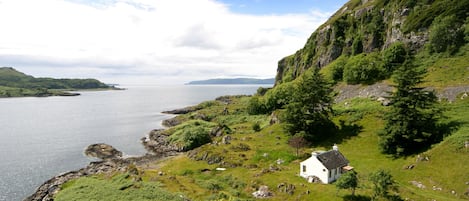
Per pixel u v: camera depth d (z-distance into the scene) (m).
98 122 170.25
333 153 64.19
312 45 164.12
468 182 49.66
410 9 119.19
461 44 98.81
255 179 63.72
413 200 47.59
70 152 102.81
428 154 59.78
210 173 71.75
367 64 110.56
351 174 51.22
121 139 124.12
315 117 86.44
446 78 87.31
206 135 105.94
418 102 67.19
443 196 49.03
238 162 75.94
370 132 79.19
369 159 68.00
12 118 183.62
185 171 74.06
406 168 59.88
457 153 56.03
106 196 52.53
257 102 147.88
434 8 111.38
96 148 104.19
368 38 131.62
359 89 105.94
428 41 106.62
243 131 111.12
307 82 88.56
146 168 81.31
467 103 72.31
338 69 123.75
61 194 56.69
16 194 68.00
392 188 51.75
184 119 159.75
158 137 120.69
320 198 51.72
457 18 102.19
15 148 108.19
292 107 87.62
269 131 97.19
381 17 133.00
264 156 78.00
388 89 95.00
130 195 52.47
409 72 69.12
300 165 66.00
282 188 57.06
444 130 64.50
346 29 146.75
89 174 77.19
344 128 85.06
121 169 69.62
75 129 146.88
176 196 52.81
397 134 66.75
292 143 82.44
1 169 84.75
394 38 117.88
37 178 77.75
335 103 105.06
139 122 170.38
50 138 125.19
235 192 57.69
